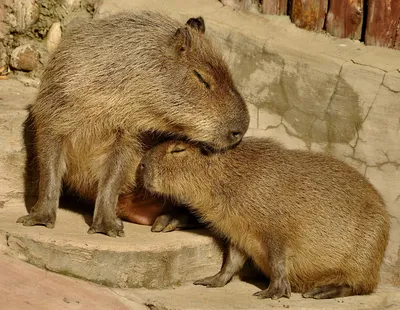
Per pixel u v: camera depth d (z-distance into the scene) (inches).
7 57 524.4
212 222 420.8
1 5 521.7
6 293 365.7
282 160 417.4
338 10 485.1
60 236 395.2
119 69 412.8
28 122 456.1
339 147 465.1
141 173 428.1
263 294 400.8
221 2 513.3
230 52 485.1
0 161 451.5
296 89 471.2
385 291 431.8
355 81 457.4
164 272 403.9
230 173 413.7
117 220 414.3
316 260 411.8
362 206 415.8
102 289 386.9
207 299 393.4
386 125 454.3
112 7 505.7
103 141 424.5
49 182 418.0
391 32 475.8
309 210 408.2
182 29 409.1
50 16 522.0
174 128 417.4
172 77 410.6
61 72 418.0
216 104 408.5
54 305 364.8
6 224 410.3
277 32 490.3
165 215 427.5
